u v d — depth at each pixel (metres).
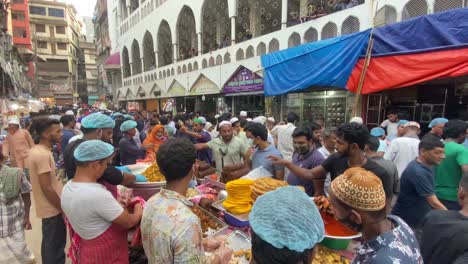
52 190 2.59
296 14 10.26
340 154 2.16
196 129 6.36
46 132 2.63
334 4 8.10
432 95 5.80
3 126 9.80
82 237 1.64
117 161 5.78
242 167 2.77
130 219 1.70
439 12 4.20
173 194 1.27
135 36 22.75
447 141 3.08
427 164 2.46
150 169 2.47
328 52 5.23
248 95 10.73
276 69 6.12
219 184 2.61
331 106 7.01
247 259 1.52
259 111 10.27
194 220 1.21
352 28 6.30
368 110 6.29
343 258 1.46
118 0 27.28
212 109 14.11
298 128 2.87
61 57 43.75
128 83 25.77
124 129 4.55
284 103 8.24
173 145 1.29
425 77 4.13
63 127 5.00
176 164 1.25
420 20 4.25
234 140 3.78
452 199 2.84
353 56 4.93
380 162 2.71
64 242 2.76
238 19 13.18
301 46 5.73
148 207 1.28
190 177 1.34
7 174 2.58
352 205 1.05
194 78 13.59
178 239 1.14
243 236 1.73
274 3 11.31
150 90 19.67
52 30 43.34
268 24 12.36
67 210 1.62
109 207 1.60
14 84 15.21
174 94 16.09
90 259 1.61
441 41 4.02
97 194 1.59
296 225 0.72
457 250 1.39
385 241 1.03
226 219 1.93
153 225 1.21
